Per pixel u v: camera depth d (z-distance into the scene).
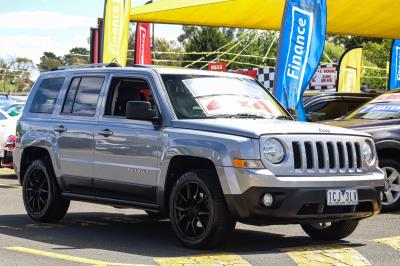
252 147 6.79
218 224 6.94
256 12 17.92
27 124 9.41
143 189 7.70
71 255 6.89
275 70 12.22
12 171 16.92
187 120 7.43
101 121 8.29
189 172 7.17
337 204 7.00
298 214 6.88
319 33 12.36
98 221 9.48
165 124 7.55
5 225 8.95
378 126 10.40
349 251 7.16
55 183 9.00
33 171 9.27
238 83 8.35
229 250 7.18
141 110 7.61
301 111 12.30
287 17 12.04
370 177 7.37
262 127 7.00
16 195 12.16
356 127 10.47
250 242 7.77
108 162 8.07
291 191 6.77
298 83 12.24
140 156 7.71
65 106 8.95
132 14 17.86
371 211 7.44
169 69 8.10
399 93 11.45
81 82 8.87
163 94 7.72
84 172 8.41
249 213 6.78
